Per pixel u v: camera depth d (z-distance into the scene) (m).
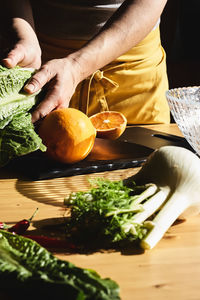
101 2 1.44
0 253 0.58
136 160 1.08
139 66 1.55
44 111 1.06
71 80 1.17
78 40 1.50
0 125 0.92
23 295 0.54
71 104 1.54
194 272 0.63
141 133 1.35
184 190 0.76
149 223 0.69
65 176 1.01
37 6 1.51
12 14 1.36
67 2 1.45
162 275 0.62
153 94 1.60
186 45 3.13
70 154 1.01
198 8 2.95
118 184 0.76
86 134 1.01
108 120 1.28
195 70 3.06
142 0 1.32
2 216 0.80
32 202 0.86
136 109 1.60
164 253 0.68
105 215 0.67
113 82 1.53
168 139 1.29
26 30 1.31
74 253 0.67
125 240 0.68
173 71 3.05
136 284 0.60
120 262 0.65
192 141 1.00
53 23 1.50
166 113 1.68
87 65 1.23
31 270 0.55
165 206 0.74
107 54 1.28
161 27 2.67
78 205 0.70
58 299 0.50
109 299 0.49
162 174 0.77
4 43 1.38
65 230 0.72
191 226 0.77
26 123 0.96
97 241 0.69
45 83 1.08
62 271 0.54
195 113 0.96
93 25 1.48
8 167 1.05
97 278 0.52
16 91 1.00
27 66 1.22
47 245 0.69
